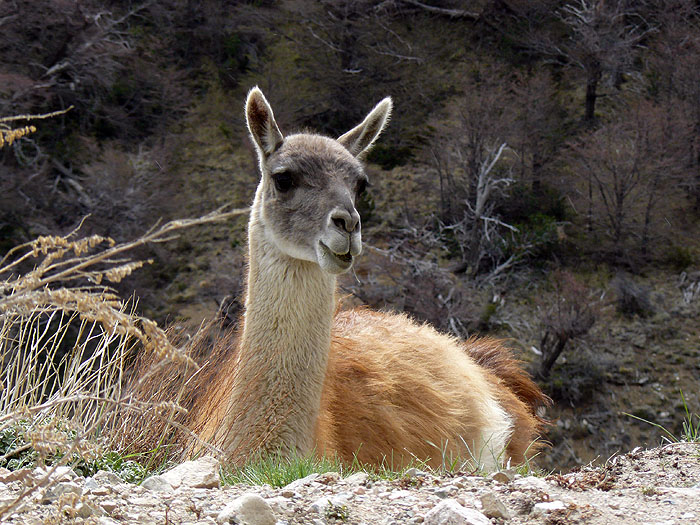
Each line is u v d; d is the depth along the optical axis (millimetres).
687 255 72188
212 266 70000
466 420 14383
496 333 64438
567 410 58938
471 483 8047
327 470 9867
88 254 61469
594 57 86250
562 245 74125
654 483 7867
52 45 79625
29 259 62500
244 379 11469
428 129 88062
